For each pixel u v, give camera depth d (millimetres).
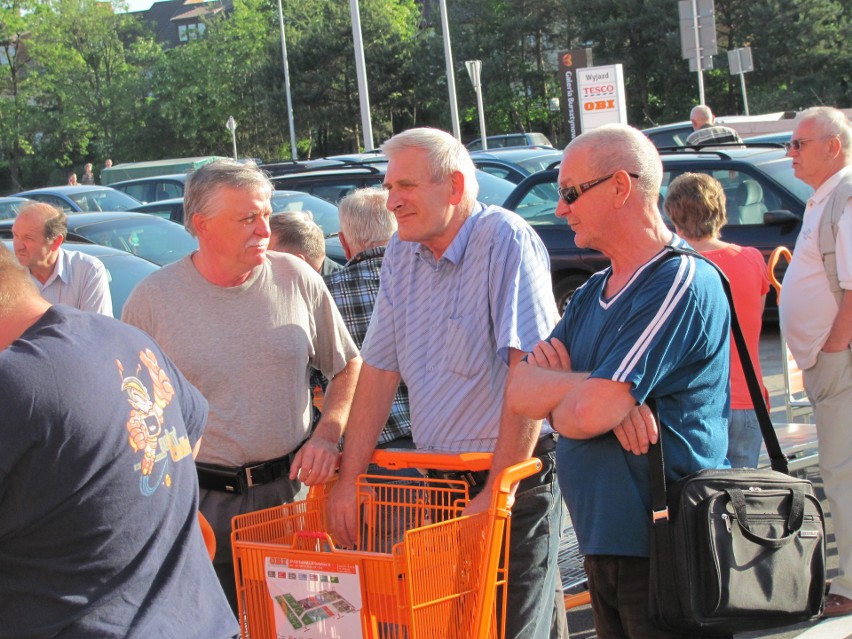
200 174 3520
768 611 2717
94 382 2131
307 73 55344
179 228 10289
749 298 4500
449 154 3270
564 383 2855
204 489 3609
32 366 2062
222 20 62750
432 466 3188
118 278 7711
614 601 2928
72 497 2078
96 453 2100
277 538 3262
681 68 49531
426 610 2738
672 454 2764
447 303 3363
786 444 5090
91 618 2115
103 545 2125
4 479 2033
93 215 10352
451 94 29766
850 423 4465
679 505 2695
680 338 2709
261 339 3598
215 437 3564
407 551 2697
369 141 26344
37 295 2252
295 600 2898
